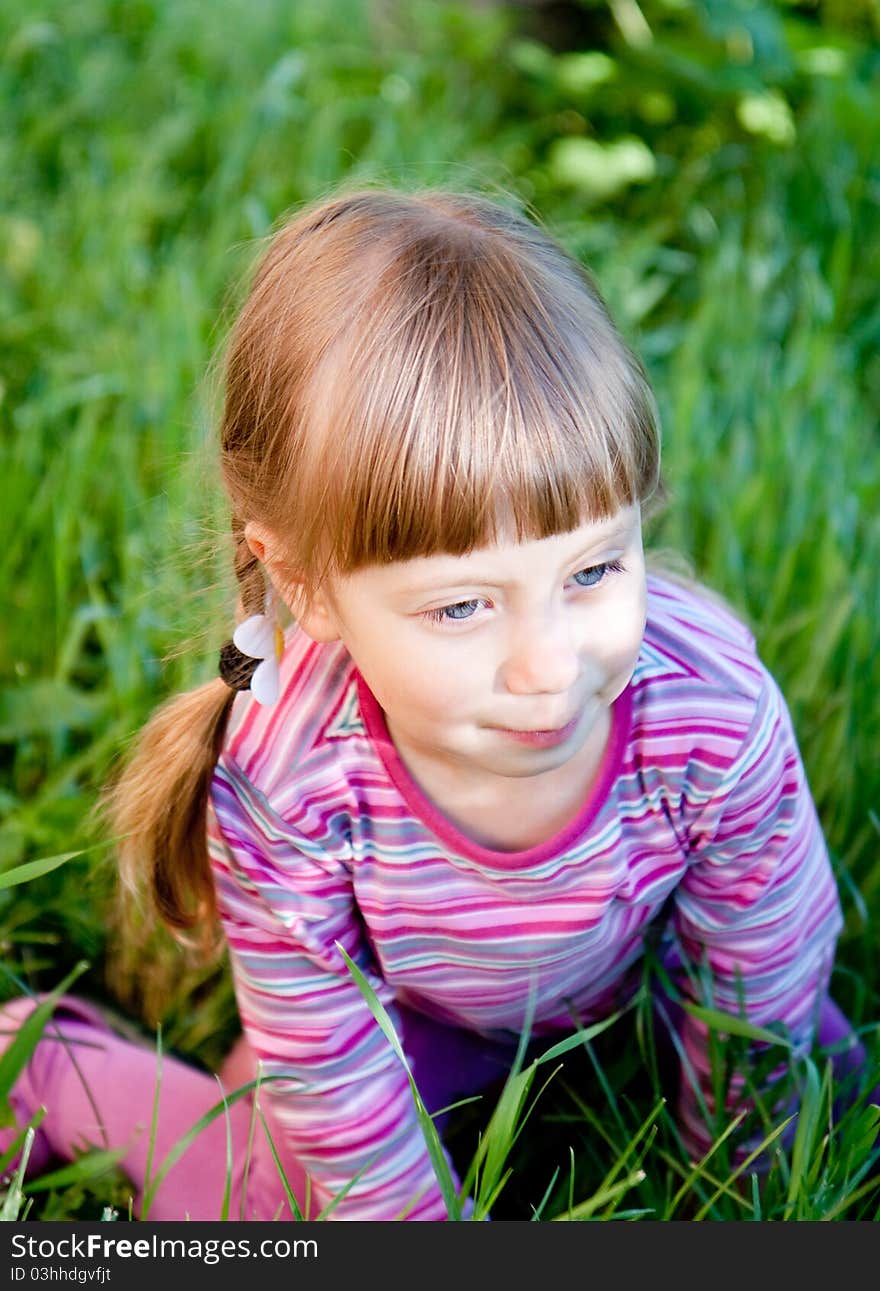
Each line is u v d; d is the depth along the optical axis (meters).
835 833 1.92
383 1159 1.54
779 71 3.54
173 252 3.11
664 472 1.61
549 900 1.40
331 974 1.47
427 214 1.24
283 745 1.39
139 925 1.88
